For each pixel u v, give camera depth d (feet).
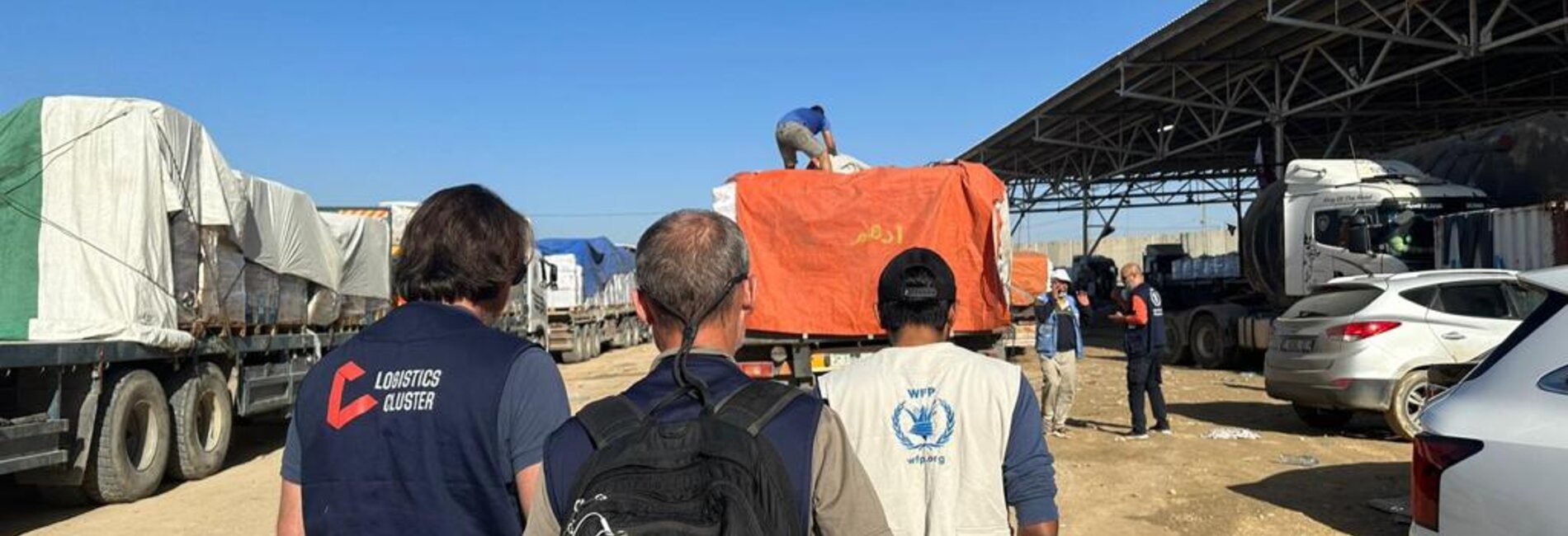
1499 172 47.65
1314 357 31.32
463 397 7.08
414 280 7.80
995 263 27.84
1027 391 9.01
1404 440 30.73
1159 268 93.56
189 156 29.94
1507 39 51.52
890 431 8.92
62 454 24.52
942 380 9.02
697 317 6.25
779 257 28.48
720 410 5.63
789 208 28.40
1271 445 30.48
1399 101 87.30
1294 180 51.21
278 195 35.47
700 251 6.30
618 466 5.29
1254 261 54.85
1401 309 30.40
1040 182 135.44
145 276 27.53
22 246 27.12
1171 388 47.47
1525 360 9.85
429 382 7.16
